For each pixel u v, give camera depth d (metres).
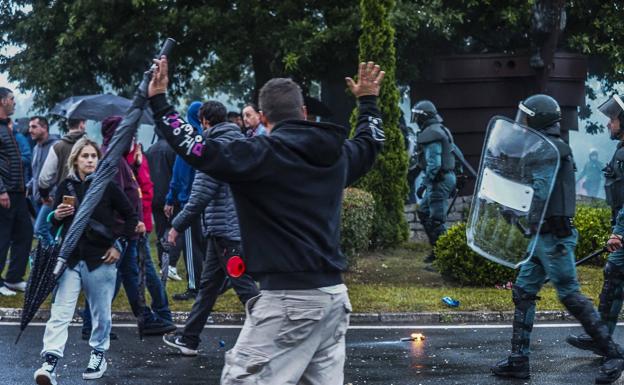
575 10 19.02
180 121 4.12
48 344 6.73
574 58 18.36
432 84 18.61
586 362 7.66
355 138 4.54
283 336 4.10
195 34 18.95
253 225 4.15
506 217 7.01
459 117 18.41
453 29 18.47
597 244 12.65
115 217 6.96
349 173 4.39
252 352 4.12
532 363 7.62
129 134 4.84
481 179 7.17
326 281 4.14
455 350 8.16
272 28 18.20
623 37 19.41
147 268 8.69
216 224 7.74
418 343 8.50
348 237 12.03
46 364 6.72
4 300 10.31
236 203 4.20
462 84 18.38
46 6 20.12
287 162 4.12
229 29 18.42
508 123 7.04
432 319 9.71
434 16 17.27
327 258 4.14
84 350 8.09
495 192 7.06
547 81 17.73
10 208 10.68
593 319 6.96
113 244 6.97
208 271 7.88
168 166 11.60
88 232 6.85
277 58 18.53
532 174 6.88
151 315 8.78
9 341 8.48
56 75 19.34
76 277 6.88
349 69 18.78
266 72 19.75
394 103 14.35
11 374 7.23
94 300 7.02
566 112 18.47
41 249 6.66
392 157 14.27
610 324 7.64
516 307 7.13
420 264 12.89
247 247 4.16
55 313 6.79
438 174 12.31
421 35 18.34
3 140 10.65
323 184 4.19
